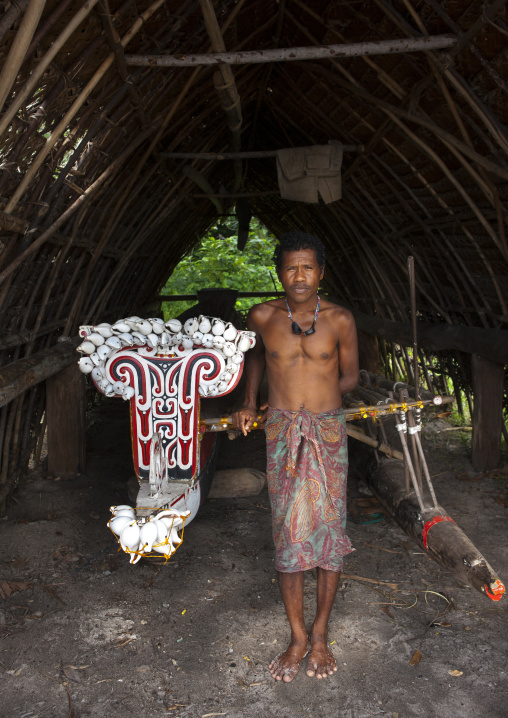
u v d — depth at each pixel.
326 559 2.35
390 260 5.68
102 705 2.13
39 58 2.25
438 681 2.24
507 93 2.85
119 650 2.44
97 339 2.55
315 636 2.37
